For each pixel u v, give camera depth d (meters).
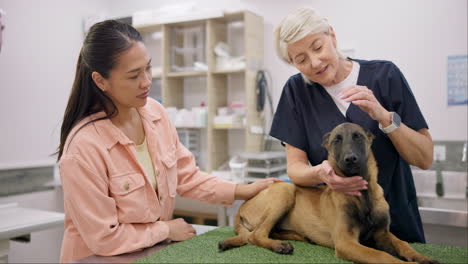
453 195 2.88
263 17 3.69
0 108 3.30
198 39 3.93
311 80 1.43
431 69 3.03
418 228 1.49
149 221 1.38
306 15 1.28
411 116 1.40
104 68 1.25
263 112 3.62
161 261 1.13
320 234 1.31
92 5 4.22
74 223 1.29
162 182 1.47
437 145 2.98
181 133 3.87
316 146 1.47
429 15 3.02
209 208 3.87
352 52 3.30
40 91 3.64
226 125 3.55
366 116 1.39
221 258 1.15
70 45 3.95
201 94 4.02
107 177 1.31
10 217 2.35
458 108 2.95
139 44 1.27
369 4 3.23
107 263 1.18
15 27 3.41
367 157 1.20
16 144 3.43
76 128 1.33
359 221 1.20
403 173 1.45
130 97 1.30
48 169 3.65
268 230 1.34
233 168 3.34
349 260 1.11
